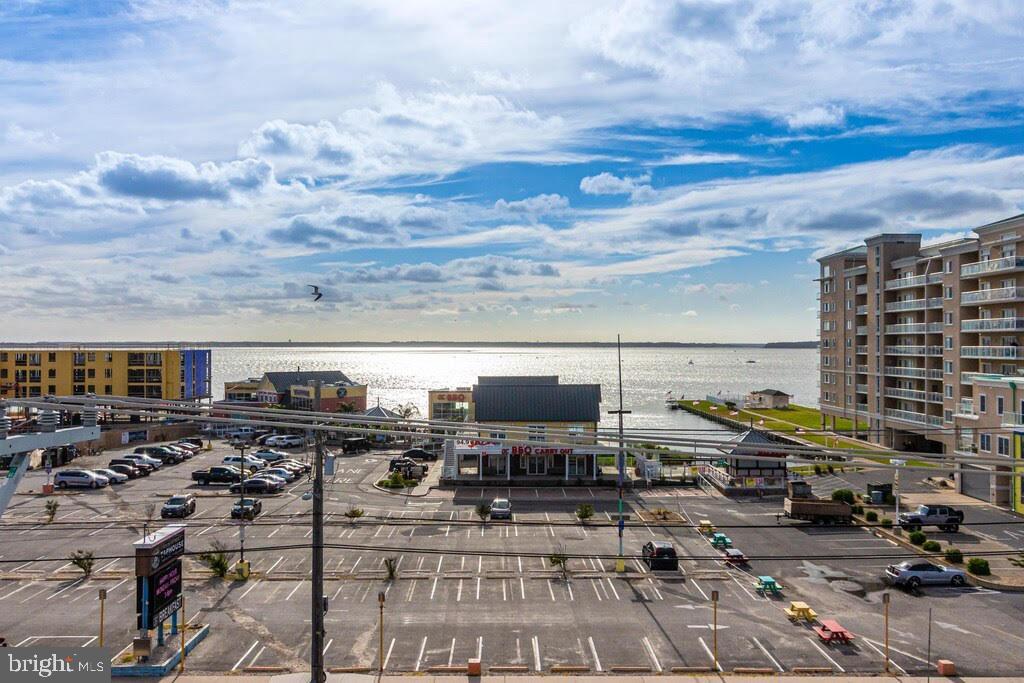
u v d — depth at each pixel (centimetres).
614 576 4381
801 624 3684
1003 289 7175
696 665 3219
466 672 3142
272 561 4644
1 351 11338
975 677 3103
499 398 7606
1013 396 6312
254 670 3141
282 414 2411
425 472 7975
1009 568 4556
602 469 7981
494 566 4575
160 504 6294
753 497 6744
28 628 3559
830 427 11275
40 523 5578
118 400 2391
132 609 3812
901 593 4159
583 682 3056
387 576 4347
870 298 9638
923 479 7600
